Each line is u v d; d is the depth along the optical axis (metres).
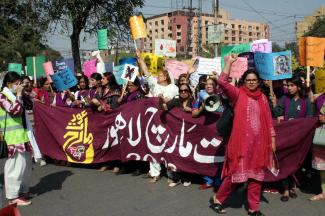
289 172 5.54
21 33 20.89
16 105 5.49
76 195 6.08
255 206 4.91
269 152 4.85
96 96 7.56
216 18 24.39
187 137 6.24
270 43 7.56
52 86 9.20
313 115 5.71
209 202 5.52
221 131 5.06
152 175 6.66
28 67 10.37
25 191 5.95
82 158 7.66
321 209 5.15
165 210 5.29
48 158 8.58
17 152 5.63
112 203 5.65
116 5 18.97
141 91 7.28
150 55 7.92
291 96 5.91
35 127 8.11
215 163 5.97
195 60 7.95
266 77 5.95
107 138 7.33
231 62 4.76
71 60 9.70
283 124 5.57
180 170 6.26
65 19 18.38
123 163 7.18
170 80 6.85
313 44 6.44
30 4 19.17
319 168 5.36
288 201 5.46
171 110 6.42
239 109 4.79
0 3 20.17
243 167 4.79
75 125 7.76
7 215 2.78
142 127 6.79
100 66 9.66
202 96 5.95
